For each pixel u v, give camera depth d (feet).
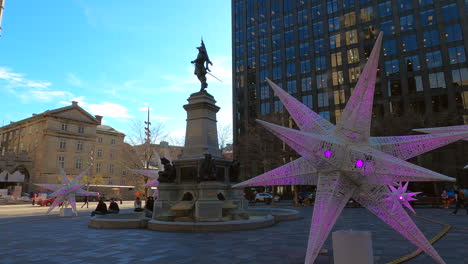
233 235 35.47
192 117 54.08
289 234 36.09
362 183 17.39
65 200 72.43
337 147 16.15
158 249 27.55
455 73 146.20
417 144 16.52
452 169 120.16
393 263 21.44
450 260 22.49
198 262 22.62
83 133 240.94
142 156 148.77
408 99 155.22
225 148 174.50
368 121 17.07
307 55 194.08
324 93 183.52
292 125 127.24
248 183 17.80
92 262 23.03
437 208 84.33
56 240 33.71
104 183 253.65
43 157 218.59
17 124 248.32
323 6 193.36
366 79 16.58
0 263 22.90
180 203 45.47
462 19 148.25
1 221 58.44
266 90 204.95
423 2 160.15
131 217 54.54
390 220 17.11
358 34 177.78
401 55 161.27
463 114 140.36
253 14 222.69
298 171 17.90
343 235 16.62
